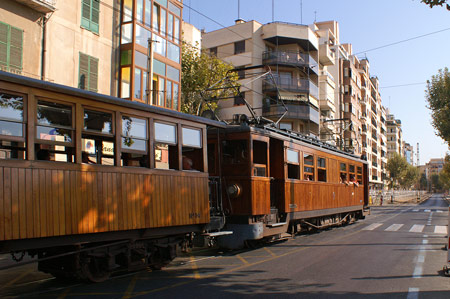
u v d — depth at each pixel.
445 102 36.03
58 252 6.71
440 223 19.91
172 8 20.58
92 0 16.58
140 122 7.62
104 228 6.69
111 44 17.42
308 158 14.44
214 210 10.08
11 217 5.46
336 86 50.56
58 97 6.27
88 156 6.80
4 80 5.59
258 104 35.88
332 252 10.90
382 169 87.25
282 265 9.02
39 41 14.36
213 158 11.48
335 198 16.94
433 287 6.97
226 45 37.66
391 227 18.00
